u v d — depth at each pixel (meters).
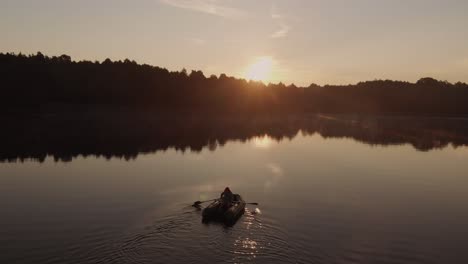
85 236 23.52
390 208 31.53
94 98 128.88
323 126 116.81
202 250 21.03
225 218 25.22
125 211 28.58
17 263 20.12
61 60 154.88
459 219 29.14
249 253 20.89
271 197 33.47
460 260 21.95
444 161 56.12
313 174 44.28
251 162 51.22
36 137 67.94
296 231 24.70
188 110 146.75
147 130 86.56
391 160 55.91
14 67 125.62
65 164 46.69
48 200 31.61
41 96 115.81
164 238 22.67
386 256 22.02
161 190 35.22
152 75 156.38
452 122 140.50
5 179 38.75
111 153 54.91
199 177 41.09
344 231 25.47
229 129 98.12
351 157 57.84
